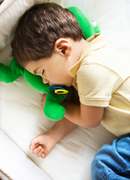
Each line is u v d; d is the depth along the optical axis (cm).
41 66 59
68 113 72
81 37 63
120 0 84
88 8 85
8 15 60
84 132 82
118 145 64
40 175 74
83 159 78
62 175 77
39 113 83
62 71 60
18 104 84
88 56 58
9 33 69
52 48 56
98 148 80
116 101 62
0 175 65
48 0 72
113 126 69
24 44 57
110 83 57
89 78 56
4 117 83
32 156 80
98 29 80
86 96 57
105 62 57
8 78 78
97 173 63
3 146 74
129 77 61
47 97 69
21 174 71
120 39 85
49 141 78
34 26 57
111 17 85
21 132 81
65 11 61
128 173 60
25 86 85
